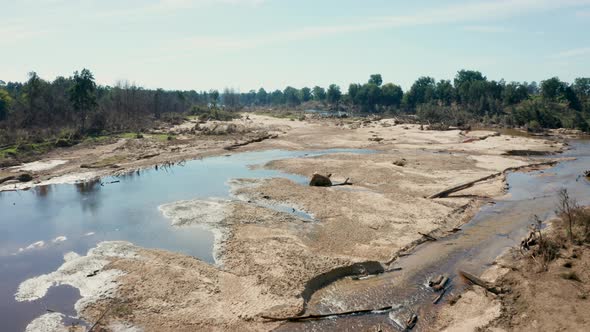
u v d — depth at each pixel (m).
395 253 30.95
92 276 27.67
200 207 41.84
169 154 71.38
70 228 37.12
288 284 26.25
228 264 29.06
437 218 37.91
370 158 64.56
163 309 23.72
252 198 44.84
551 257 27.64
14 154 66.50
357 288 26.55
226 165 63.53
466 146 76.31
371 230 35.19
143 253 30.89
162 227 36.78
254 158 69.06
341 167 58.12
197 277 27.11
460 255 30.69
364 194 44.97
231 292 25.44
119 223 38.09
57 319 23.11
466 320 22.58
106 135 88.81
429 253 31.20
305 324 22.73
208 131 94.88
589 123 100.00
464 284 26.47
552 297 23.20
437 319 23.12
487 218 38.41
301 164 61.00
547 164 60.94
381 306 24.44
